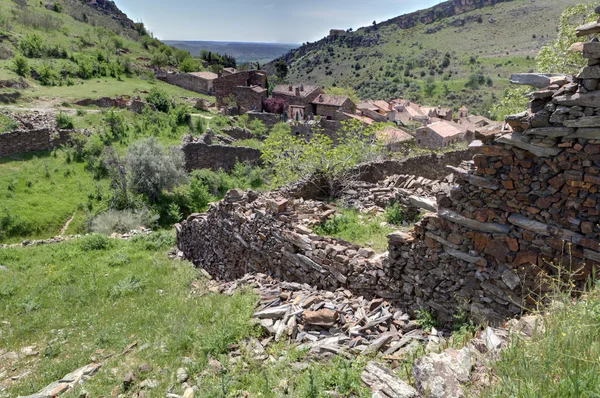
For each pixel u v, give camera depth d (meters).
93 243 15.61
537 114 5.47
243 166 32.28
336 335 6.73
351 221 11.77
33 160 26.91
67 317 9.87
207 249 13.90
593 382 2.87
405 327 6.87
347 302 7.73
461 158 19.22
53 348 8.19
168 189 27.53
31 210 21.98
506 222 6.05
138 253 15.11
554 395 2.88
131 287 11.41
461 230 6.52
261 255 10.80
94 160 28.17
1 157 26.45
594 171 5.14
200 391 5.55
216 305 8.77
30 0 93.69
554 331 3.66
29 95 39.84
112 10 140.75
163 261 14.09
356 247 9.01
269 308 7.84
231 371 6.01
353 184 15.38
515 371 3.34
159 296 10.72
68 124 33.25
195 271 13.05
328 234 11.07
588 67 4.98
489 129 6.12
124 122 35.78
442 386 3.70
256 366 6.00
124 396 5.93
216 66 96.44
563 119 5.25
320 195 15.84
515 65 135.88
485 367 3.84
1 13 69.06
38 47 57.50
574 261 5.40
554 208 5.57
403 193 12.67
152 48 100.12
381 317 7.08
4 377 7.34
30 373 7.31
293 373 5.62
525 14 182.75
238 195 12.56
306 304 7.70
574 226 5.41
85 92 45.22
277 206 10.24
